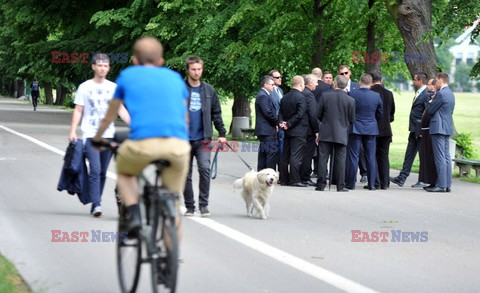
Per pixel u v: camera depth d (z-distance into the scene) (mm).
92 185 30594
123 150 17922
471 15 53969
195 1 86688
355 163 43594
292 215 33125
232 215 32500
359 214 34062
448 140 43938
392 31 78625
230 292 20141
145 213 18594
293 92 43969
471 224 32469
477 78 66562
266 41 79375
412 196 41219
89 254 24156
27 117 115000
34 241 25859
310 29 75750
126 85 17891
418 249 26703
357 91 43406
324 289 20719
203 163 31719
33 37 114062
